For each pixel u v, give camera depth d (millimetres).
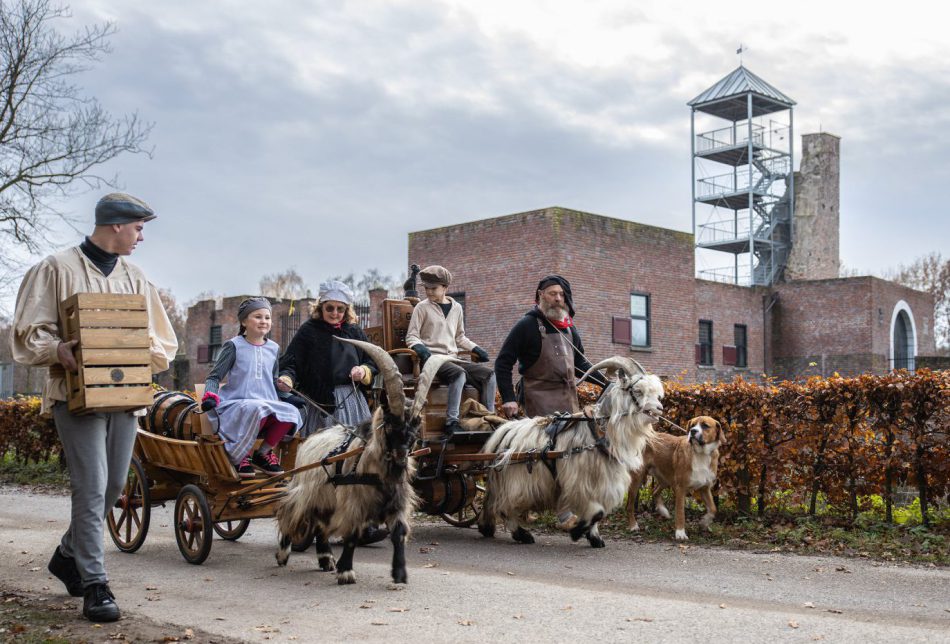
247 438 7355
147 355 5785
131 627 5398
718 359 35844
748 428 9789
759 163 46375
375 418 6527
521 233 26594
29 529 10055
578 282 26516
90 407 5480
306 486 6961
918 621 5715
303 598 6309
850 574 7266
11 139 22234
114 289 5969
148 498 8211
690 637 5207
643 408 7969
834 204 48094
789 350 38656
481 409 9312
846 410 9266
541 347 9086
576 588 6730
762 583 6949
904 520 9398
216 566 7648
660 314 29594
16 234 22469
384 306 9469
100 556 5719
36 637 5070
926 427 8812
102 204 5938
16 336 5680
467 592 6480
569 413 8945
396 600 6227
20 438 17500
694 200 46531
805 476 9562
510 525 8930
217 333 37000
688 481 9102
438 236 28781
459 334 9453
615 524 10047
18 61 22000
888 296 38312
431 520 10812
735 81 45344
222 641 5105
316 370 8438
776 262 47562
